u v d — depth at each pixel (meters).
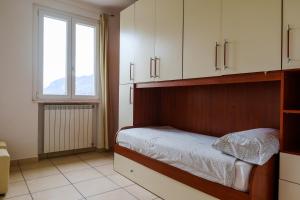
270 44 1.60
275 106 2.04
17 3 3.05
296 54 1.47
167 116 3.21
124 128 2.88
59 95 3.48
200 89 2.74
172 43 2.39
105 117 3.78
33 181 2.50
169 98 3.18
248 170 1.48
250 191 1.44
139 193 2.23
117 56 3.99
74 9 3.55
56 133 3.37
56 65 3.49
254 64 1.69
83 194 2.19
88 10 3.69
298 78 1.70
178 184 1.96
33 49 3.24
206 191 1.71
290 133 1.62
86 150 3.81
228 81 1.93
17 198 2.09
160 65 2.54
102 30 3.75
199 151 1.81
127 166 2.63
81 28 3.72
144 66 2.78
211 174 1.67
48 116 3.31
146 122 3.16
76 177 2.64
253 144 1.50
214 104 2.58
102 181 2.53
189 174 1.85
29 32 3.15
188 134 2.56
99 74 3.85
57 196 2.14
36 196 2.13
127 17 3.10
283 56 1.53
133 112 3.02
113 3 3.61
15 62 3.05
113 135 3.94
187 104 2.91
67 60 3.56
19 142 3.09
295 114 1.68
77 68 3.69
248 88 2.26
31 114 3.18
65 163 3.18
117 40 3.99
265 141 1.51
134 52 2.96
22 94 3.11
